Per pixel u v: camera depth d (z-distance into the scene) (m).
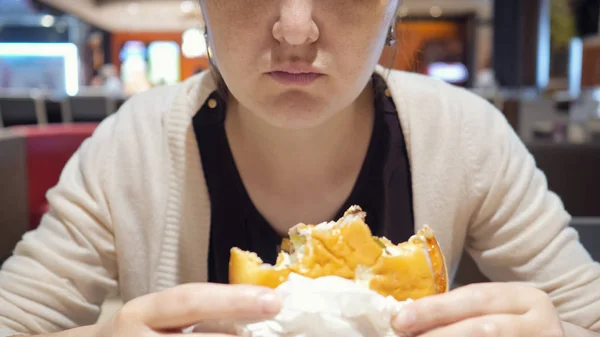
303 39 0.50
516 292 0.49
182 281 0.80
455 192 0.79
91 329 0.57
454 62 7.45
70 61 7.47
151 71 9.42
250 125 0.73
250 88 0.55
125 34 9.33
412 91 0.81
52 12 7.30
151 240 0.78
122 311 0.49
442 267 0.49
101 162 0.80
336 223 0.49
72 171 0.83
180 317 0.46
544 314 0.48
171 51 9.39
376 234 0.76
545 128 2.47
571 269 0.73
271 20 0.51
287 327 0.43
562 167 1.46
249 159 0.76
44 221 0.79
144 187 0.78
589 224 1.12
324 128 0.71
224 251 0.77
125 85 6.39
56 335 0.58
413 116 0.79
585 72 3.74
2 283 0.71
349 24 0.51
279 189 0.76
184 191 0.78
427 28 7.41
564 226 0.78
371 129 0.78
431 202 0.78
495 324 0.46
